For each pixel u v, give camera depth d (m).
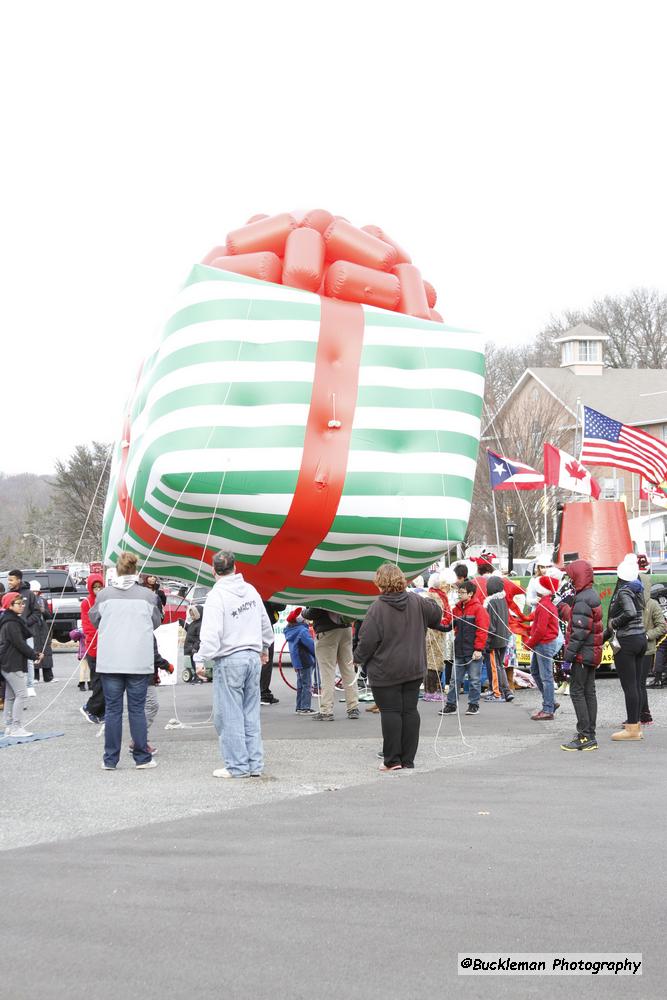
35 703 17.22
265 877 6.39
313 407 11.73
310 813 8.27
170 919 5.62
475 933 5.38
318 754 11.35
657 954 5.09
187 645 20.64
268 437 11.49
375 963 4.97
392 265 12.99
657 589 19.86
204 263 12.86
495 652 16.75
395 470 11.88
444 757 11.11
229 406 11.48
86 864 6.74
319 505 11.58
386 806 8.52
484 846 7.14
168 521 11.76
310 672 15.34
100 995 4.62
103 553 16.42
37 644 18.16
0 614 12.94
